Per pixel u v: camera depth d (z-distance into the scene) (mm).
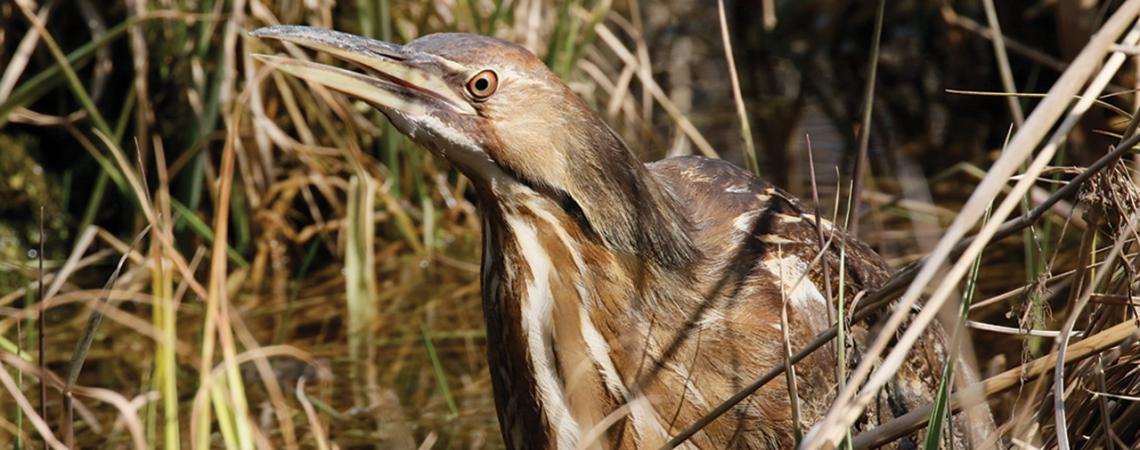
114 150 6926
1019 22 13344
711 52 15188
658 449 6270
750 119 13727
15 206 11852
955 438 6891
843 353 5336
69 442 6301
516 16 12180
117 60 12148
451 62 5969
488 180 6109
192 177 11453
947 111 13641
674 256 6285
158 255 6465
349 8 12227
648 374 6227
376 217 11844
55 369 9836
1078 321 8117
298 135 12008
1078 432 6168
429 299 10922
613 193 6121
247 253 11555
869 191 11852
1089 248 5816
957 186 12227
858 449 5270
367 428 8922
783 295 5758
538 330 6242
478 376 9672
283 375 9742
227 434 6039
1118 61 5016
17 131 12062
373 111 12008
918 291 4449
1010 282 10367
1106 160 5121
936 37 14570
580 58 12406
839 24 15102
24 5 10680
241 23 11477
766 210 6742
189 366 9930
